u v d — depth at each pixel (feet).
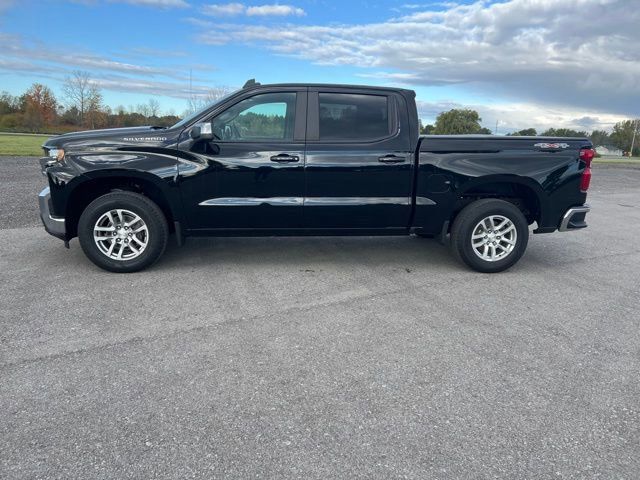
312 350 11.01
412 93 16.40
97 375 9.72
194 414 8.52
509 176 16.26
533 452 7.72
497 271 17.15
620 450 7.80
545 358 10.87
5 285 14.67
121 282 15.23
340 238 21.84
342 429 8.18
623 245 22.52
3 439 7.75
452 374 10.07
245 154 15.47
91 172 14.98
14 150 65.41
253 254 18.84
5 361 10.20
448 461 7.47
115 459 7.37
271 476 7.09
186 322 12.37
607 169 84.58
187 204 15.58
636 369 10.45
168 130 15.57
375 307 13.71
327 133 15.89
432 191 16.30
